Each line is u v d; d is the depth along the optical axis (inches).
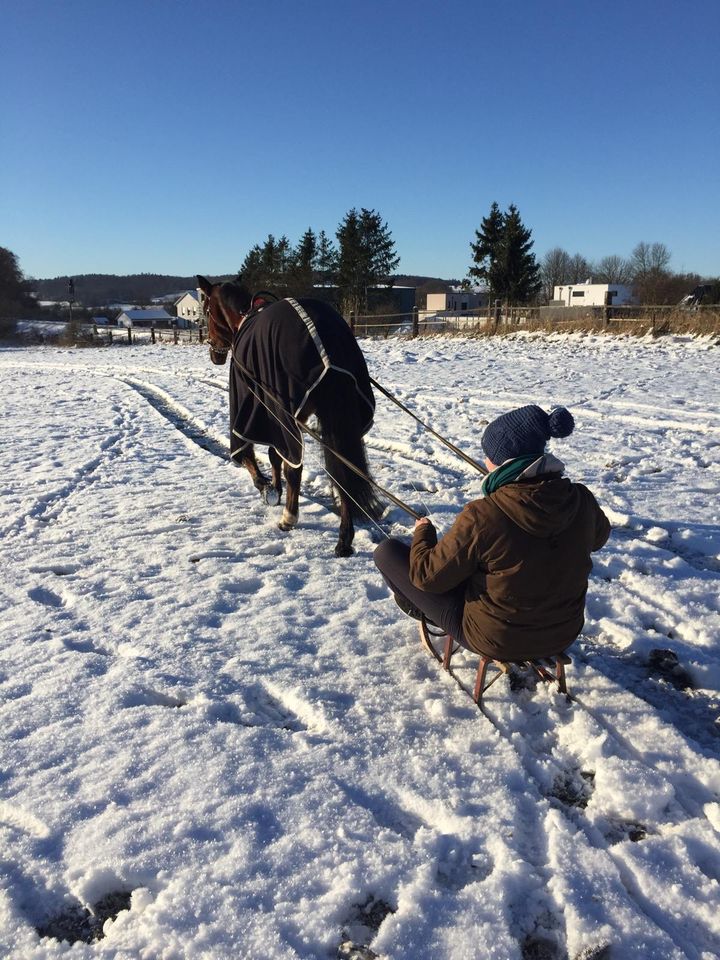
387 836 100.2
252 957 82.6
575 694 134.3
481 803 106.8
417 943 84.3
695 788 111.0
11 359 1147.3
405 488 276.7
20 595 185.0
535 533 108.0
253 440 213.6
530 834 102.2
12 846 98.7
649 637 154.7
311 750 118.7
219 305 260.4
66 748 119.5
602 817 105.3
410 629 162.4
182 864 95.0
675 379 528.1
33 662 148.4
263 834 100.1
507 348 828.6
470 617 119.9
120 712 129.2
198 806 105.0
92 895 92.4
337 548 207.0
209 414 470.6
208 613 172.4
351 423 187.5
